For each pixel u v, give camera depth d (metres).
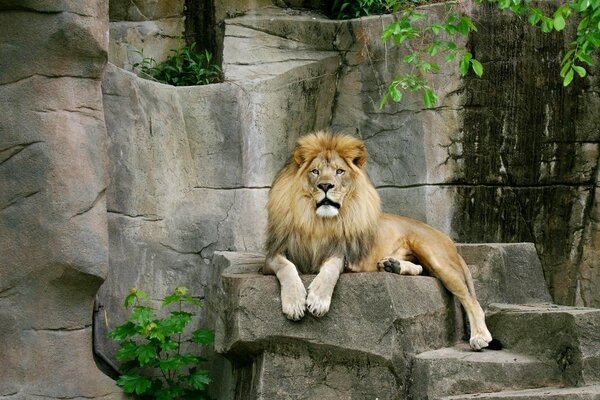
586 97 12.72
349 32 12.84
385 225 10.42
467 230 12.27
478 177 12.31
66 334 9.87
